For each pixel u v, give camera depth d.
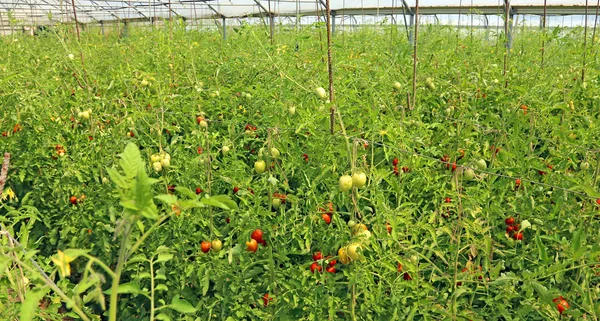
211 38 10.25
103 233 4.21
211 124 4.96
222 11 21.84
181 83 6.51
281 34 8.51
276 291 3.36
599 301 2.99
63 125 4.98
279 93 4.87
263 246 3.42
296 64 5.57
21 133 5.21
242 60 6.12
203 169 3.87
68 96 5.77
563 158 3.83
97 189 4.61
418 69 5.89
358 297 3.11
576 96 5.43
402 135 3.67
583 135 3.82
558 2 15.79
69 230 4.64
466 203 3.28
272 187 3.34
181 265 3.72
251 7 20.94
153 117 4.45
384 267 3.03
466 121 4.43
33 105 5.21
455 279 2.91
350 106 4.04
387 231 2.94
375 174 3.02
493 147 4.08
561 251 3.31
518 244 3.67
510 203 3.51
